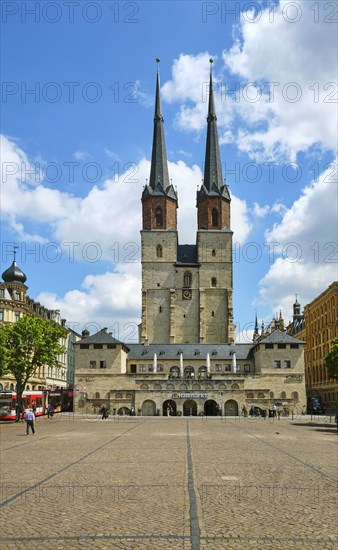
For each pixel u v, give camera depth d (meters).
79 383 101.50
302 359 101.88
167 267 126.06
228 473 22.39
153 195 129.75
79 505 15.95
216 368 110.56
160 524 13.70
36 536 12.66
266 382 100.81
